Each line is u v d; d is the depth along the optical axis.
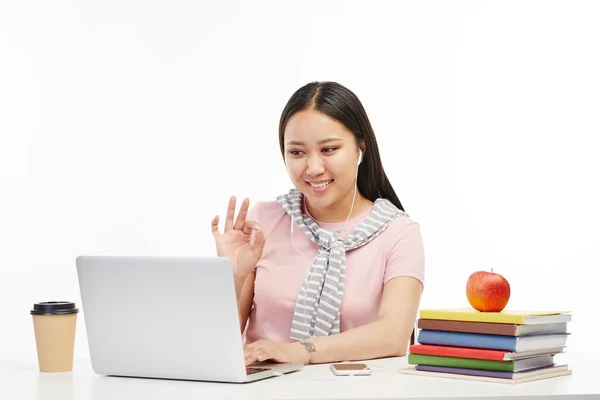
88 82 4.70
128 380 1.95
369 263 2.64
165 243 4.71
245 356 2.04
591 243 4.64
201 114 4.73
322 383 1.83
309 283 2.63
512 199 4.70
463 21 4.70
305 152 2.59
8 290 4.67
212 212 4.72
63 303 2.12
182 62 4.73
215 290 1.82
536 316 1.92
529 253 4.68
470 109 4.71
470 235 4.73
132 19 4.71
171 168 4.73
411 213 4.74
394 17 4.70
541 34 4.66
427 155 4.73
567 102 4.65
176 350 1.89
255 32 4.71
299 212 2.79
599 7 4.61
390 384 1.81
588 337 4.63
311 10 4.70
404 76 4.71
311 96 2.59
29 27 4.68
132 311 1.93
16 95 4.67
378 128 4.71
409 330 2.45
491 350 1.89
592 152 4.63
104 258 1.93
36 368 2.18
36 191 4.68
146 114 4.72
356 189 2.78
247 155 4.72
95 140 4.70
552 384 1.83
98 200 4.71
